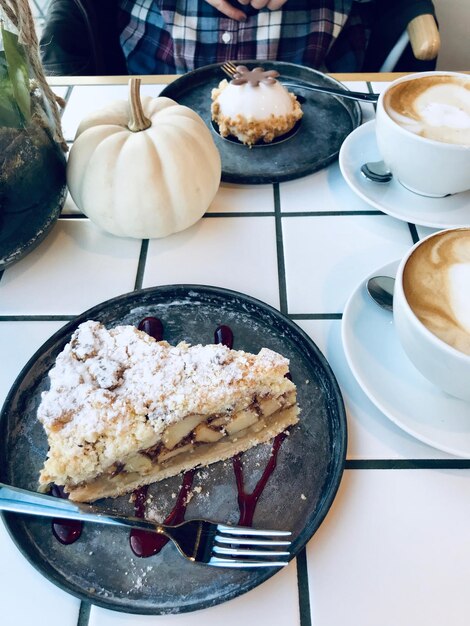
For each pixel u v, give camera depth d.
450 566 0.44
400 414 0.50
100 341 0.52
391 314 0.57
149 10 1.19
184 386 0.49
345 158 0.76
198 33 1.17
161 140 0.66
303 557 0.44
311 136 0.83
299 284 0.65
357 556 0.44
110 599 0.42
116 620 0.41
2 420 0.50
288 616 0.42
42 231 0.66
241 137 0.81
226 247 0.70
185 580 0.43
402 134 0.63
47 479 0.46
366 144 0.79
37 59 0.59
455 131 0.64
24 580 0.44
